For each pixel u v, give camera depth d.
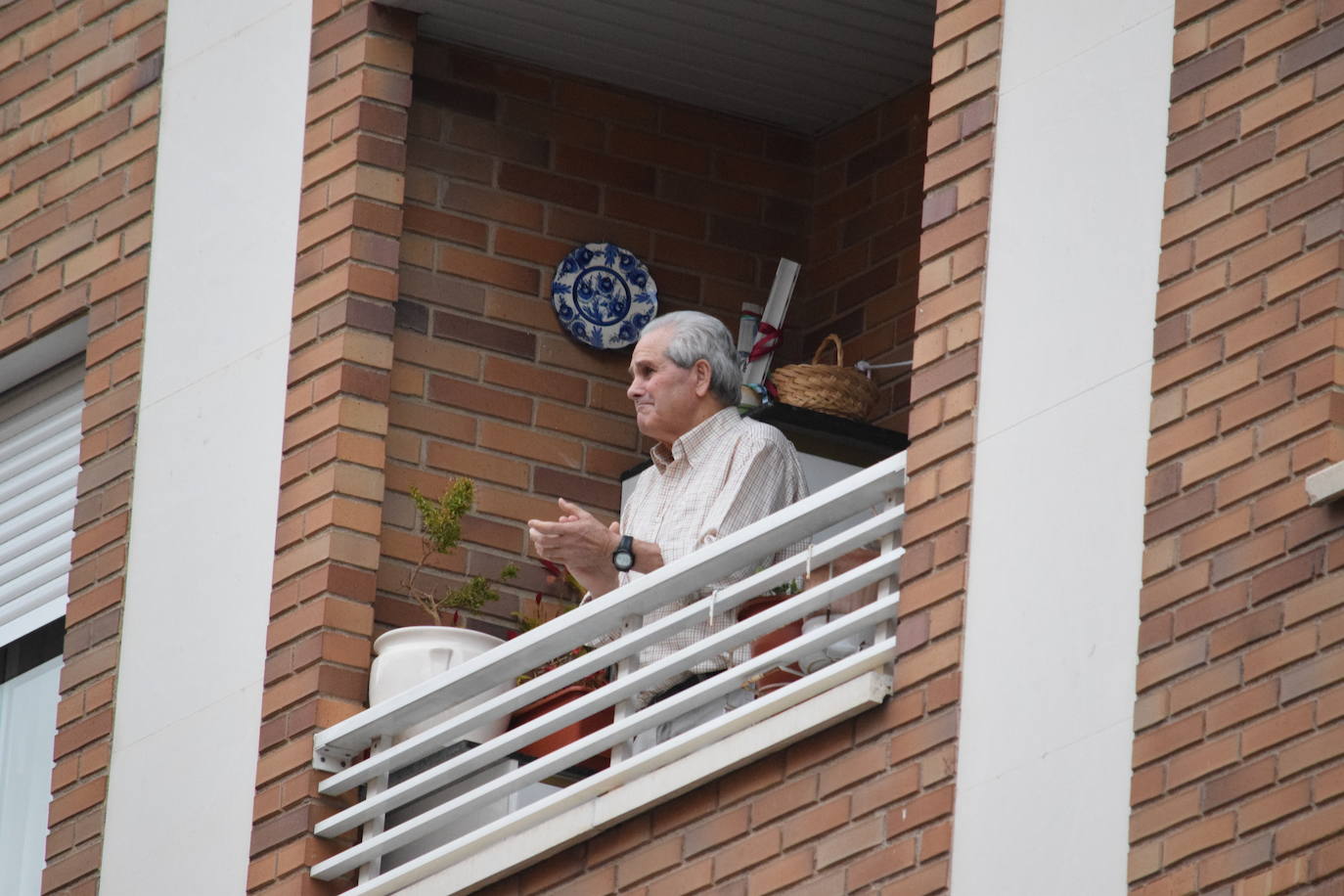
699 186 27.84
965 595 19.83
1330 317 18.16
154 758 25.30
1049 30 20.69
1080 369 19.62
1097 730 18.64
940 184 21.08
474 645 24.03
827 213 28.09
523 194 27.02
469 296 26.50
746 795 20.70
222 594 25.30
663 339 23.20
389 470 25.62
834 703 20.16
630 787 21.36
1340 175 18.39
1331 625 17.53
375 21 26.00
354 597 24.50
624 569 22.39
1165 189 19.45
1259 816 17.52
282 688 24.41
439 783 22.95
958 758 19.42
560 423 26.55
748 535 21.31
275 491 25.19
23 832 27.91
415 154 26.66
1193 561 18.44
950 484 20.19
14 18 29.53
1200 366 18.81
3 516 29.25
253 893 23.92
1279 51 19.02
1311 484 17.77
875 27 26.31
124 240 27.58
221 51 27.34
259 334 25.86
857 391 25.72
